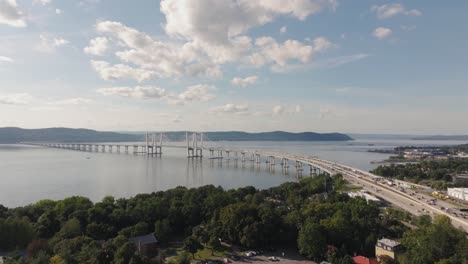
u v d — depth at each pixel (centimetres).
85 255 13788
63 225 18600
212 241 17275
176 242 18975
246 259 16400
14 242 16812
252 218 18250
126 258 13488
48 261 13712
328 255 15875
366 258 15338
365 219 19400
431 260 14200
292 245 18350
